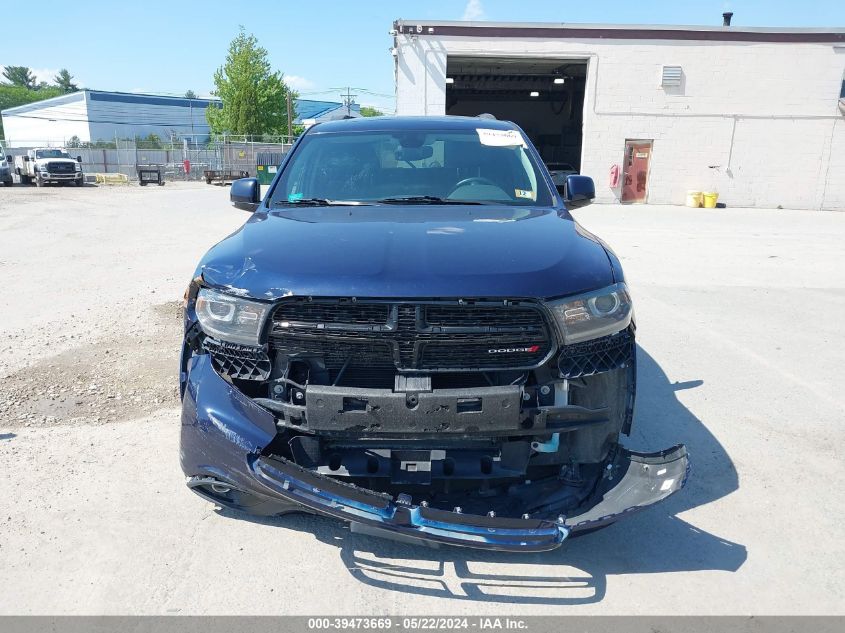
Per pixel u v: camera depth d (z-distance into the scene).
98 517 3.08
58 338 5.79
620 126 22.80
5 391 4.54
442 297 2.44
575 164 35.50
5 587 2.60
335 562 2.79
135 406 4.36
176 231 13.43
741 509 3.22
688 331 6.34
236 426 2.57
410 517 2.39
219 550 2.85
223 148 38.81
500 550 2.35
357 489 2.42
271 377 2.58
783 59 22.00
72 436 3.90
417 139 4.11
